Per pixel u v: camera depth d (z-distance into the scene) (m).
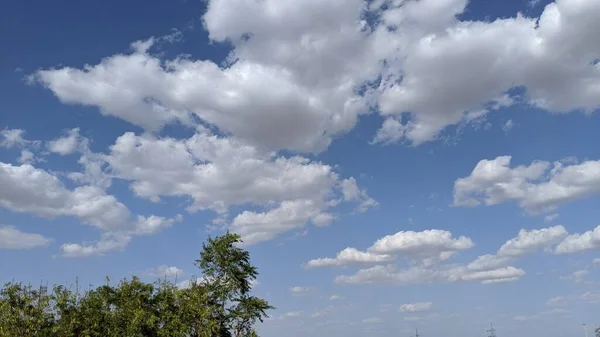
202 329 62.69
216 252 70.31
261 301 69.44
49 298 50.97
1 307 48.28
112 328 58.81
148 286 64.38
